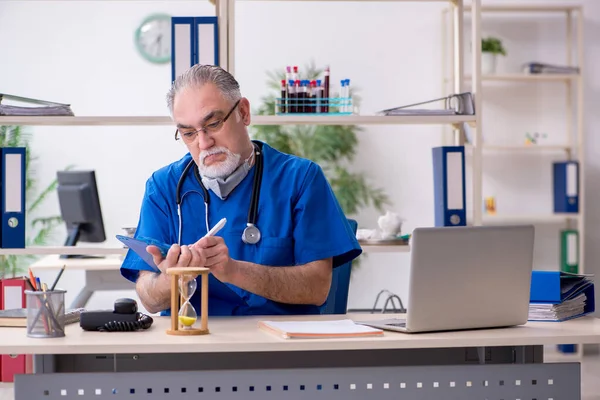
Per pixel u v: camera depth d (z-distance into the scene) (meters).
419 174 6.19
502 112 6.24
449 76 6.14
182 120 2.29
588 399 4.30
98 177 6.04
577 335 1.90
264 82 6.07
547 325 2.09
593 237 6.29
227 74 2.31
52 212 5.96
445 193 3.32
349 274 2.81
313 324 1.98
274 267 2.30
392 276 6.17
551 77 5.85
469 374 1.90
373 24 6.14
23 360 3.09
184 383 1.82
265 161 2.47
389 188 6.17
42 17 5.95
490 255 1.95
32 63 5.95
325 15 6.11
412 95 6.16
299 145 5.85
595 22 6.25
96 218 4.56
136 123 3.19
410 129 6.19
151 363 2.05
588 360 5.46
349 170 6.14
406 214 6.19
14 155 3.22
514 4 6.15
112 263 4.34
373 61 6.14
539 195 6.27
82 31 5.98
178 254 2.02
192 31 3.15
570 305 2.22
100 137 6.03
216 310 2.41
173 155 6.09
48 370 1.98
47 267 4.21
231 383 1.83
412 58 6.16
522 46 6.21
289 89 3.32
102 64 6.00
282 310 2.42
